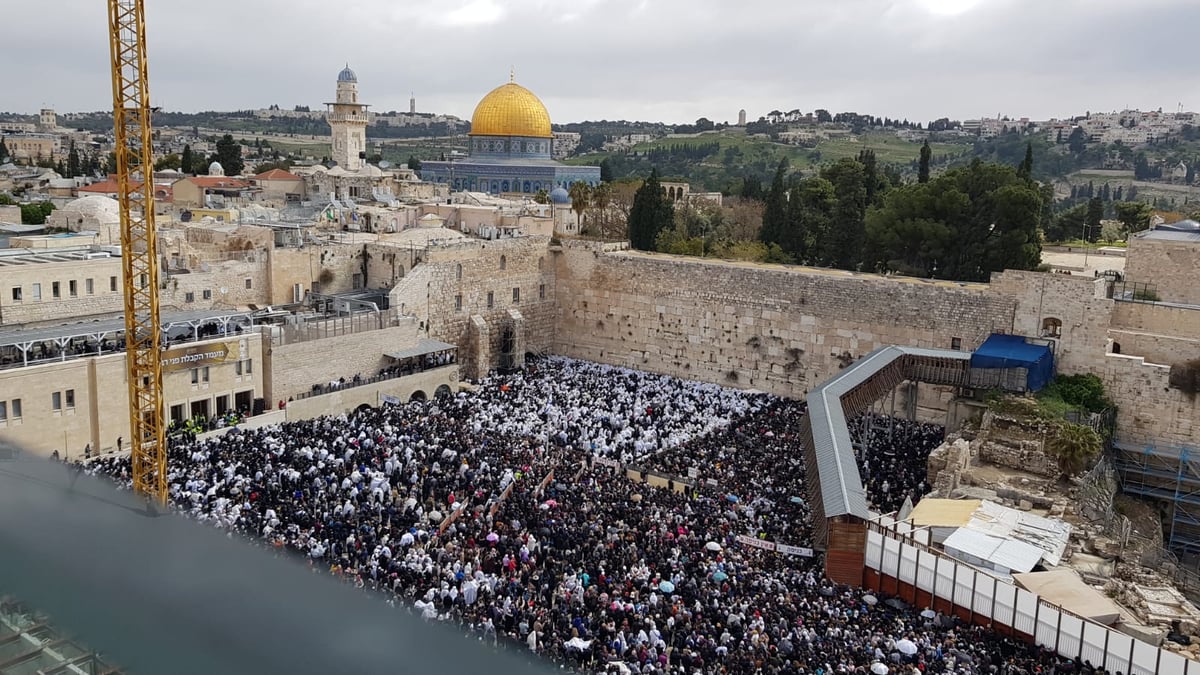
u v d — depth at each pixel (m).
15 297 66.69
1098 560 46.69
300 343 73.00
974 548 45.50
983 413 68.56
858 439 68.88
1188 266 74.50
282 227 93.88
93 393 61.44
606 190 142.12
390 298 82.31
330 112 183.50
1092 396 69.94
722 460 62.16
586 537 44.84
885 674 32.59
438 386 81.75
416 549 41.34
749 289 88.38
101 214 91.06
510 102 179.62
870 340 82.50
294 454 54.50
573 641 32.34
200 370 67.25
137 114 56.84
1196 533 65.44
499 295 94.56
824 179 121.31
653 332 95.00
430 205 119.69
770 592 40.41
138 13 53.38
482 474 54.25
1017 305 75.00
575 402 75.81
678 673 31.80
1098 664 37.34
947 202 90.06
